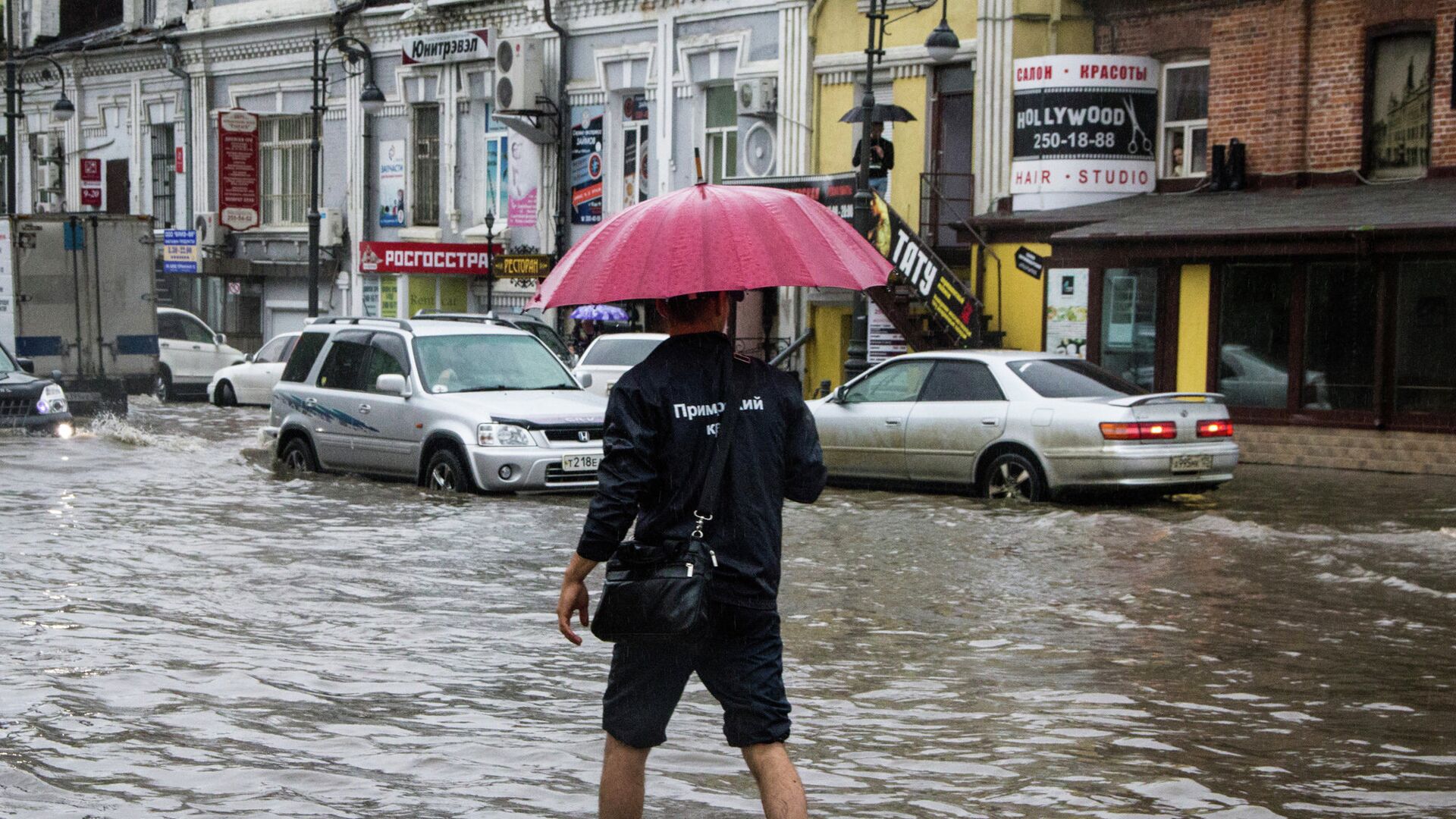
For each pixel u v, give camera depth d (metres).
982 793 9.67
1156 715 11.69
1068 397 25.98
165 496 25.77
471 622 15.41
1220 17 39.44
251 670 13.01
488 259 57.41
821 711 11.83
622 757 7.79
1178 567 18.81
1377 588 17.34
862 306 39.31
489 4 60.19
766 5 49.78
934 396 27.36
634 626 7.42
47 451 33.12
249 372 53.78
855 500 26.16
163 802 9.34
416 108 64.25
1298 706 12.00
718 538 7.64
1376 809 9.37
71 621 15.05
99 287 44.19
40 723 11.18
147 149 78.56
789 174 49.12
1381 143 36.94
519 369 27.86
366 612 15.87
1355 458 34.47
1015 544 20.72
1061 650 14.12
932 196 44.59
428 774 10.03
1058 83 40.69
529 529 22.09
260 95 71.44
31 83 86.50
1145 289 37.91
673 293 7.73
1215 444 25.98
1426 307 33.38
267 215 71.62
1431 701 12.19
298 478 28.39
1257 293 36.09
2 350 37.78
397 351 27.78
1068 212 40.31
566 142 57.53
